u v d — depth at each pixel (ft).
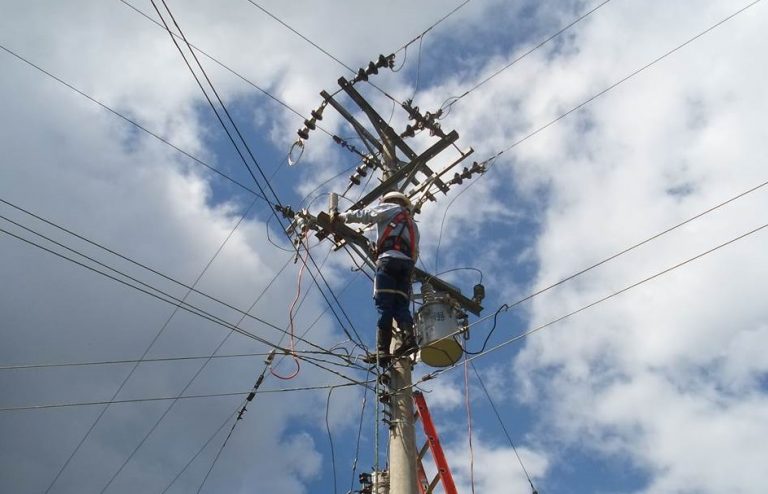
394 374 26.17
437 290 30.19
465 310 30.78
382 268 26.11
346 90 36.35
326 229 29.48
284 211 32.86
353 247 30.55
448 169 35.55
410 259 26.40
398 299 26.02
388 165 35.86
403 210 27.30
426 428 31.53
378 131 36.76
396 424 24.75
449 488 29.96
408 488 23.11
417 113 36.06
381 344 26.12
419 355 27.63
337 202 29.78
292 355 29.55
